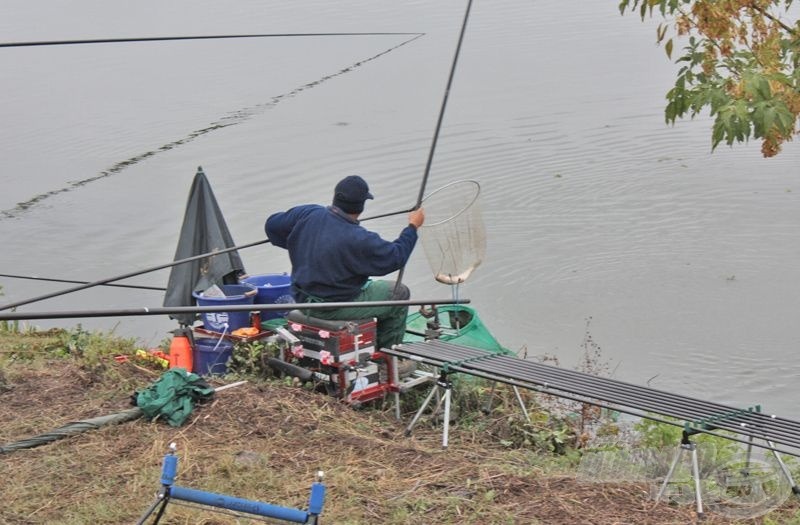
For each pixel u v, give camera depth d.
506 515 5.02
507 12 26.50
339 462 5.64
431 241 7.52
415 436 6.43
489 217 14.35
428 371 7.63
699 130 17.92
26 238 14.27
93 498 5.17
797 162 16.52
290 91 20.86
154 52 24.22
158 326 11.63
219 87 21.56
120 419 6.09
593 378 6.13
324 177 16.23
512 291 12.20
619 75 21.08
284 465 5.60
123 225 14.89
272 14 26.86
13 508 5.06
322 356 6.86
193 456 5.66
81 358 7.52
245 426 6.08
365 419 6.51
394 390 6.98
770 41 5.92
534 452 6.44
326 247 6.81
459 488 5.33
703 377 10.02
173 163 16.98
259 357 7.31
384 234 13.96
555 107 19.22
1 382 6.68
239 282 8.12
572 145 17.09
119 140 18.11
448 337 7.61
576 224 14.17
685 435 5.34
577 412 7.35
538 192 15.33
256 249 13.65
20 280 12.91
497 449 6.43
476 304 11.94
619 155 16.83
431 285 12.48
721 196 14.89
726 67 6.04
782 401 9.59
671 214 14.45
